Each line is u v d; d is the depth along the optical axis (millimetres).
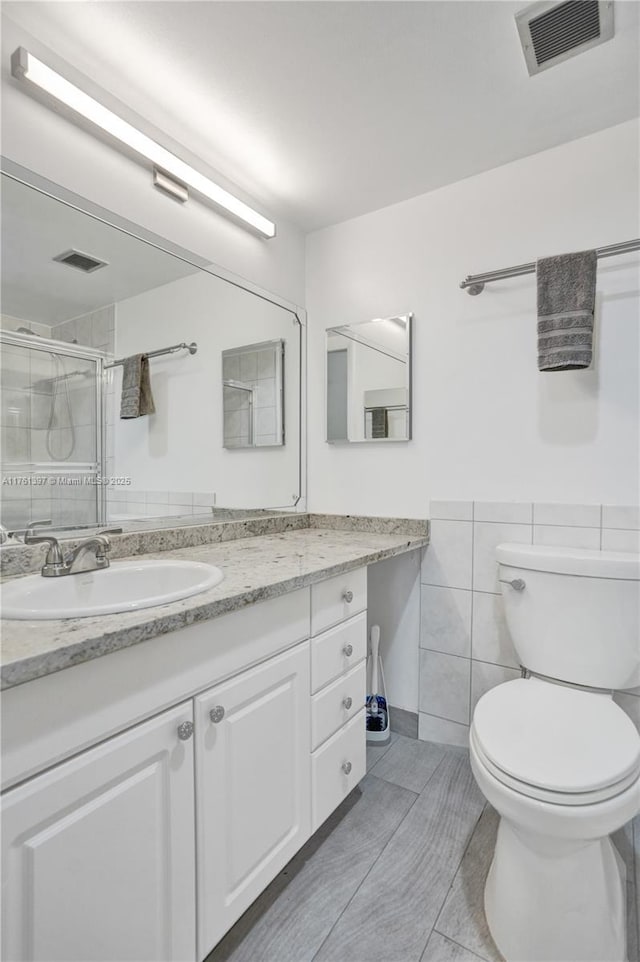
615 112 1462
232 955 1059
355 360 2072
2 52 1141
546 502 1651
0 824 660
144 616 850
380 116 1466
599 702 1261
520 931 1028
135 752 831
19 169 1189
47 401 1307
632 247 1413
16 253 1218
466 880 1248
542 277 1489
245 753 1064
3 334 1212
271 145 1595
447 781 1661
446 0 1102
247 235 1903
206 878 964
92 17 1132
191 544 1663
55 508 1321
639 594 1339
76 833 746
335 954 1061
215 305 1780
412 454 1933
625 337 1513
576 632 1403
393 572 1985
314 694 1306
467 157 1673
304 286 2215
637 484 1506
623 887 1192
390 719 2010
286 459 2119
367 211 2020
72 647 710
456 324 1824
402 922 1133
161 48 1214
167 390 1631
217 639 995
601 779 944
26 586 1061
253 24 1154
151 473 1587
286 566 1311
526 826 968
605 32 1172
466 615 1822
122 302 1476
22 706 682
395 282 1969
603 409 1553
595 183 1562
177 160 1529
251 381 1950
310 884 1238
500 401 1736
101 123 1312
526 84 1343
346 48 1225
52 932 718
